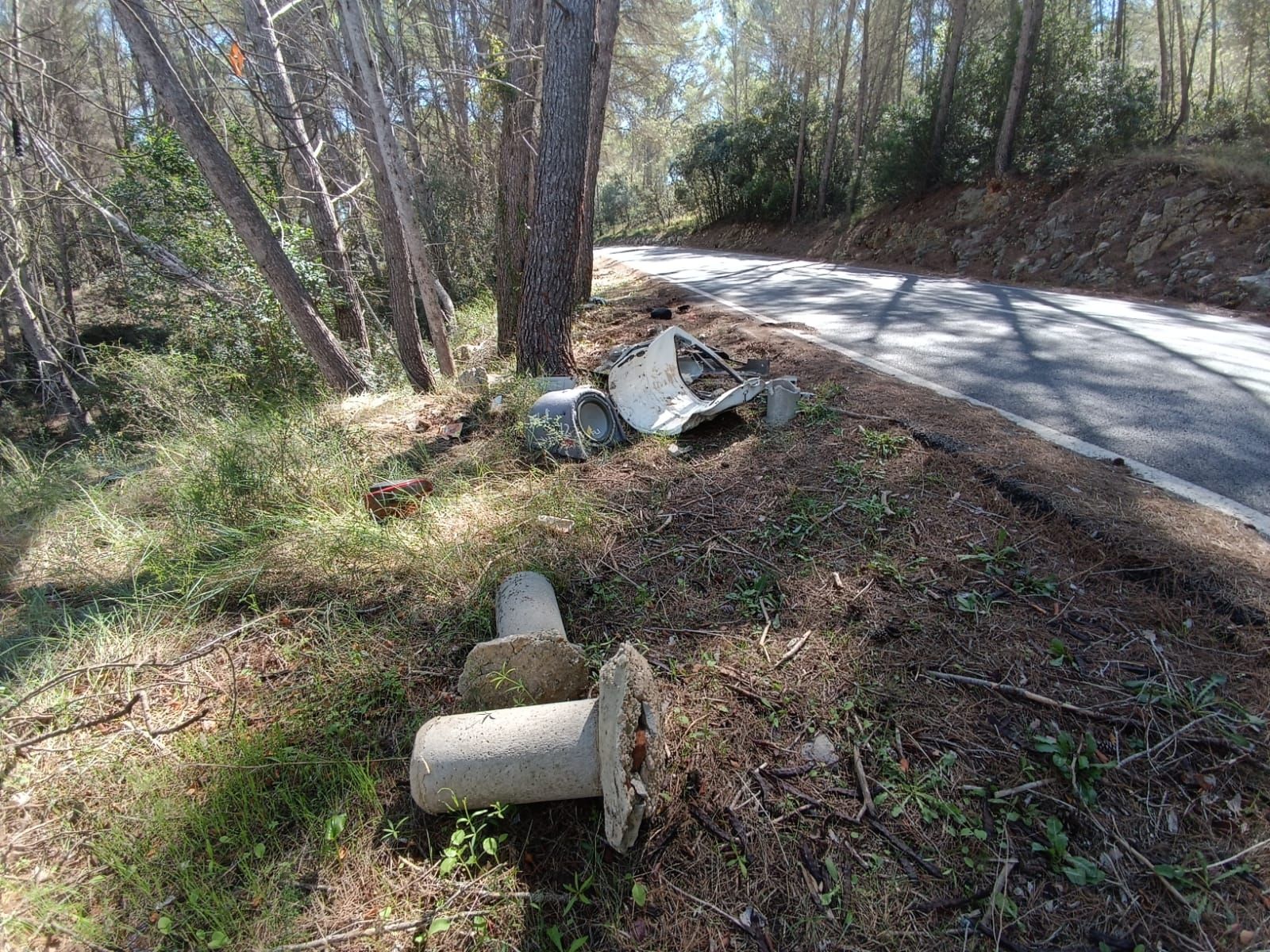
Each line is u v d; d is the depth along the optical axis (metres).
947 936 1.56
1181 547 2.62
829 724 2.12
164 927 1.63
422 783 1.85
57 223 13.33
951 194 16.86
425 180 15.41
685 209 36.53
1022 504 3.05
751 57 32.25
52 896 1.73
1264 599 2.31
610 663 1.86
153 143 8.98
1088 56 15.53
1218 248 10.29
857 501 3.26
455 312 12.97
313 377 8.84
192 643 2.70
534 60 7.50
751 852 1.78
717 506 3.43
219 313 8.70
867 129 23.62
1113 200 12.62
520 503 3.64
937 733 2.05
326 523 3.39
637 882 1.73
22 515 4.11
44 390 11.41
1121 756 1.91
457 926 1.64
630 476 3.90
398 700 2.35
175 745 2.20
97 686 2.47
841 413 4.30
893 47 22.77
